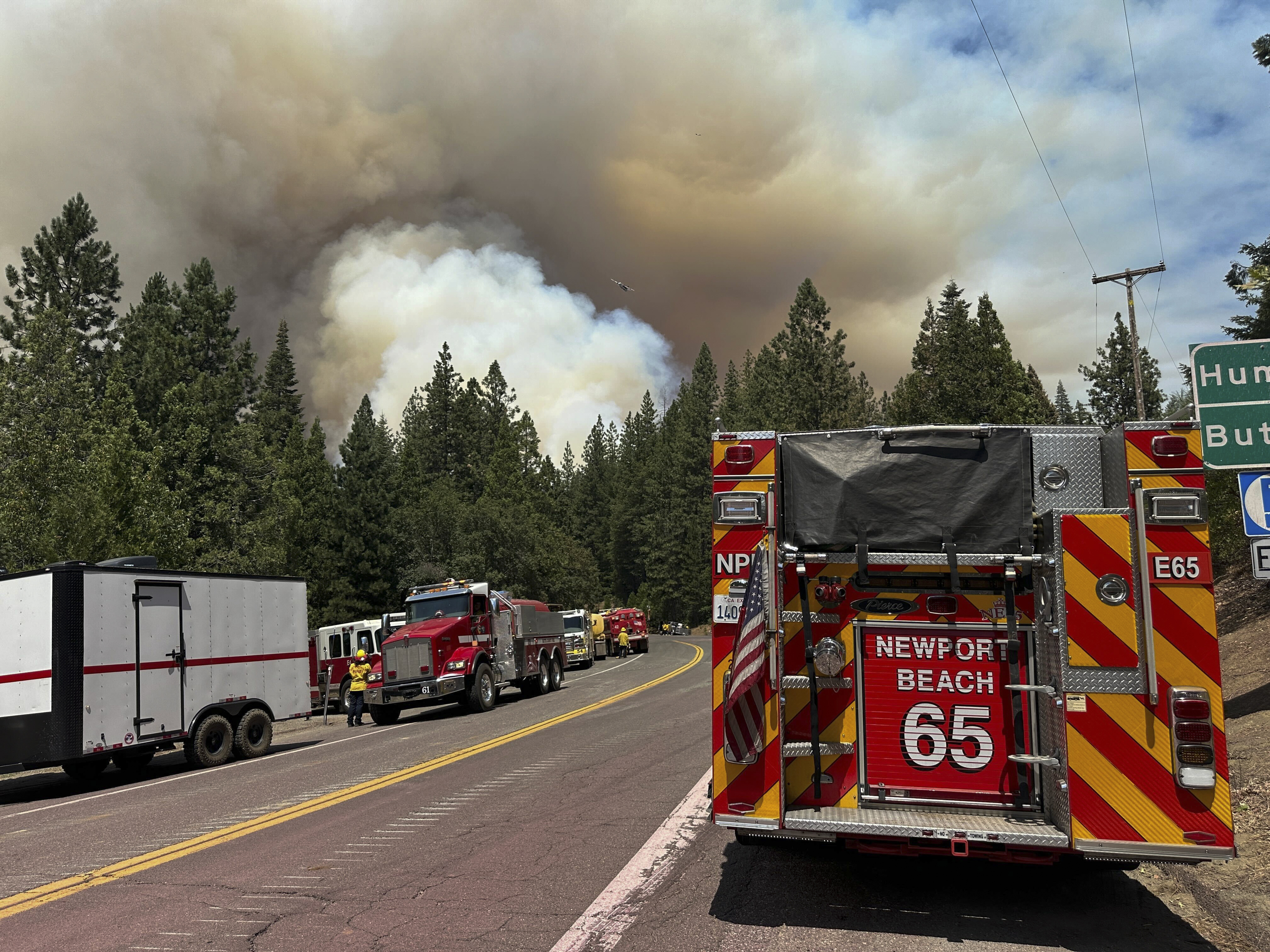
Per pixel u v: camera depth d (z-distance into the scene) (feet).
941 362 174.29
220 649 48.55
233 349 209.97
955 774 17.47
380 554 183.11
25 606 40.88
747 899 18.37
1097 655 15.43
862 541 17.90
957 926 16.60
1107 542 15.62
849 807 17.76
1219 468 19.70
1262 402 19.66
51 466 77.82
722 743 17.48
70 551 73.36
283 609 53.72
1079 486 17.56
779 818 16.83
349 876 20.86
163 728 44.52
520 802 28.96
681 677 89.25
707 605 332.19
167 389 162.30
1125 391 204.85
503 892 19.10
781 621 18.31
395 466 230.48
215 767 46.11
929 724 17.69
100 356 192.65
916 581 18.07
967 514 17.58
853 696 18.07
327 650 90.17
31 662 40.50
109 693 41.96
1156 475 15.94
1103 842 15.14
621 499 409.08
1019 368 167.22
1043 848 15.46
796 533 18.42
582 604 262.06
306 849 23.77
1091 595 15.58
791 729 18.16
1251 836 20.58
